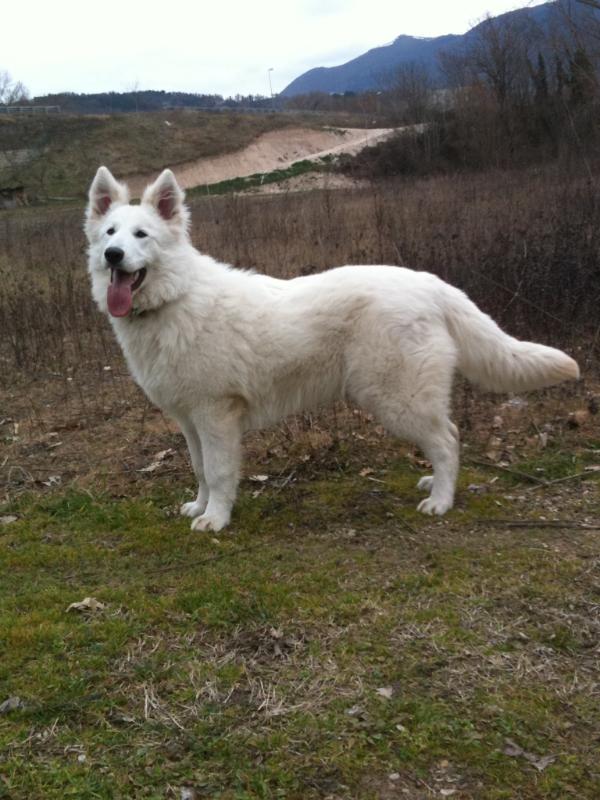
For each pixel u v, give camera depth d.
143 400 2.86
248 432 2.49
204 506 2.03
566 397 2.63
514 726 1.26
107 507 2.05
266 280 1.98
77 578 1.73
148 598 1.63
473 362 1.94
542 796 1.15
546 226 3.86
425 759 1.21
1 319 3.75
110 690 1.37
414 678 1.37
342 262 4.12
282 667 1.41
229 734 1.26
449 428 1.96
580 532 1.82
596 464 2.17
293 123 24.00
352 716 1.29
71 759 1.22
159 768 1.20
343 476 2.20
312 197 7.93
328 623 1.52
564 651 1.43
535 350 1.90
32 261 5.34
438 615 1.53
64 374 3.09
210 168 20.94
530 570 1.67
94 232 1.98
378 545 1.81
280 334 1.88
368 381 1.88
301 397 1.96
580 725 1.27
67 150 19.77
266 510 2.02
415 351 1.85
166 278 1.86
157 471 2.27
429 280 1.91
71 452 2.43
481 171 11.41
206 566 1.75
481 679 1.36
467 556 1.74
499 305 3.07
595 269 3.12
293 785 1.17
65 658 1.45
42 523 1.98
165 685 1.37
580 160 7.61
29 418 2.73
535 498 2.01
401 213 5.21
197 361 1.87
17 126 20.73
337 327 1.87
